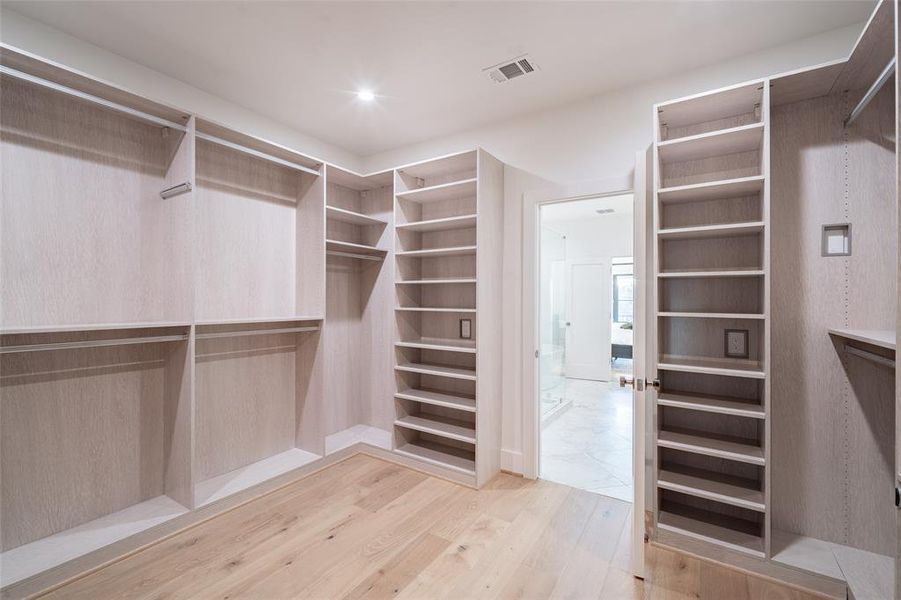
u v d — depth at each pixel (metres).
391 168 3.18
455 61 2.22
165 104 2.06
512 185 2.88
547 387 4.16
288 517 2.26
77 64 2.02
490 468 2.76
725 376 2.14
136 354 2.22
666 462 2.28
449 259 3.17
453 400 2.89
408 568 1.84
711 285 2.18
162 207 2.30
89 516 2.04
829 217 1.92
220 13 1.83
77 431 2.01
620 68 2.28
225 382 2.64
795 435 1.97
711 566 1.87
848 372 1.88
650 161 2.39
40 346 1.70
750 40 2.02
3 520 1.79
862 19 1.85
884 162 1.81
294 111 2.81
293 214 3.04
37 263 1.88
